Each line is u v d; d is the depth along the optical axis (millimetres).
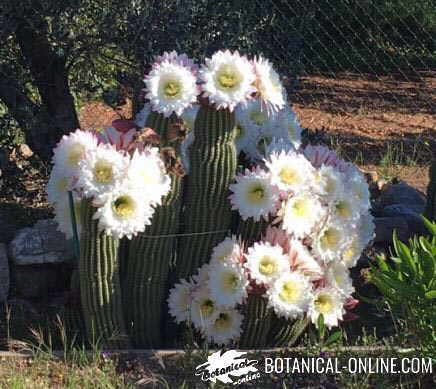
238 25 4383
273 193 3188
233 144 3252
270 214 3266
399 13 8195
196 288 3289
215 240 3314
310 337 3367
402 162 5719
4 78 4324
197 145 3238
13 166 4473
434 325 3076
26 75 4402
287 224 3207
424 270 3100
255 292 3232
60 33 4188
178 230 3367
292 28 4781
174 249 3387
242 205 3203
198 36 4301
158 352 3283
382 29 8203
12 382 3086
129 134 3193
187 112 3355
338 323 3512
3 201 4562
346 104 7293
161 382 3150
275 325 3375
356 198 3340
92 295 3225
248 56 4492
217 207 3277
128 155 3098
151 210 3117
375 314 3529
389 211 4273
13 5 4066
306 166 3234
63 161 3180
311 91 7527
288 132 3525
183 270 3346
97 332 3264
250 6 4461
